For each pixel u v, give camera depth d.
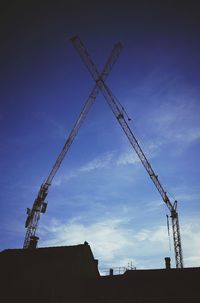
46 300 30.59
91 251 36.69
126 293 29.66
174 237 62.28
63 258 32.97
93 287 31.23
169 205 64.44
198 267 30.19
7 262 34.22
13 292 31.62
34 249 35.84
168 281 29.44
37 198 60.69
